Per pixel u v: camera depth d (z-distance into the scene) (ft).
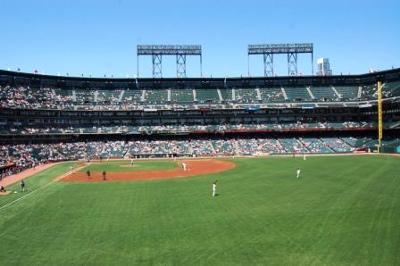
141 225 118.21
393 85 428.56
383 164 271.90
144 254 92.63
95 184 207.62
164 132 420.77
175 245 98.58
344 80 475.31
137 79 460.14
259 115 444.55
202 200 155.22
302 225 113.91
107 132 411.34
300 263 84.74
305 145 418.31
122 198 164.35
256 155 394.52
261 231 108.78
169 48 468.75
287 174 230.89
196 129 427.74
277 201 149.28
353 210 130.72
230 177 224.74
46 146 374.84
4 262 89.40
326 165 276.62
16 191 189.26
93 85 449.89
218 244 98.53
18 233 112.37
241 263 85.61
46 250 96.99
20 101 368.48
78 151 389.19
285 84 475.31
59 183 213.46
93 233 110.63
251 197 158.92
